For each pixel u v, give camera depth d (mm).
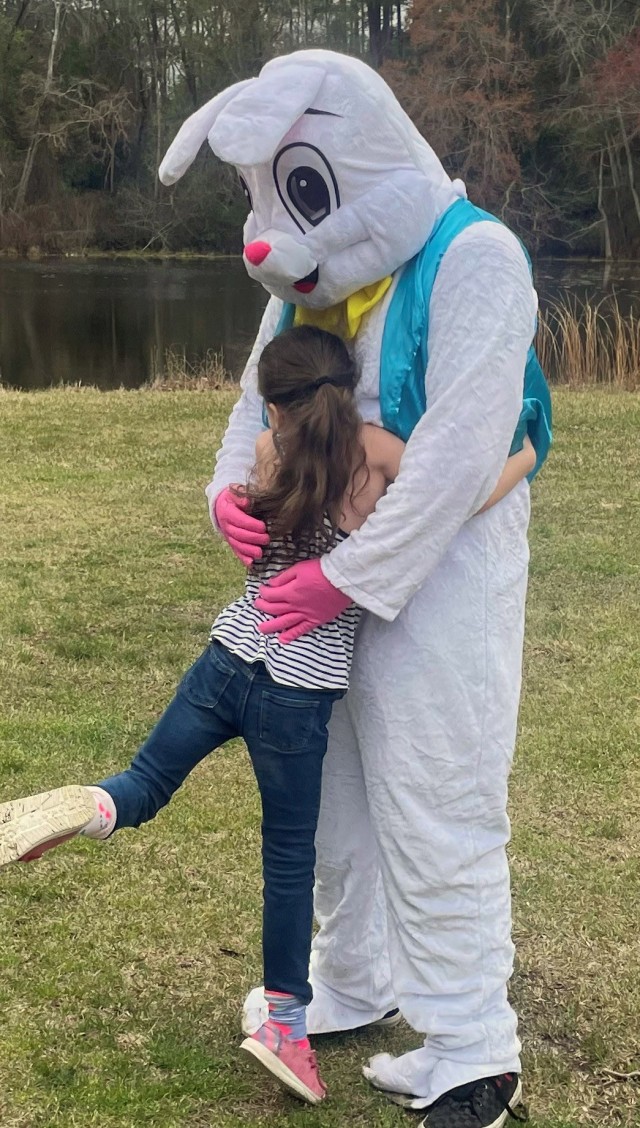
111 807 2113
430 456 1956
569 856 3264
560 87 33812
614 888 3096
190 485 7438
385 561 1993
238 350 17125
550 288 24438
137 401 10547
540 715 4172
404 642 2088
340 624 2117
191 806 3512
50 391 11523
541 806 3545
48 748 3865
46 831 1992
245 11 39062
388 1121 2254
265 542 2129
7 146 37688
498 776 2137
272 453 2127
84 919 2922
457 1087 2168
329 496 2053
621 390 11352
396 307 2045
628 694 4352
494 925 2174
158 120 38719
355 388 2098
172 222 37688
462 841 2129
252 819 3439
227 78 39844
